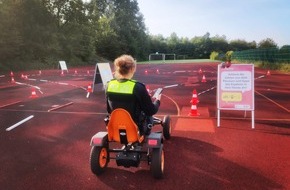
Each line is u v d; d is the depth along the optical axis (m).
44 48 47.16
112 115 4.47
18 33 40.38
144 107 4.59
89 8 58.72
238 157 5.68
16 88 17.83
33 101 12.45
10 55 39.47
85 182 4.73
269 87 16.67
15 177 4.97
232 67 7.60
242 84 7.55
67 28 55.66
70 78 25.06
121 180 4.77
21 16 44.38
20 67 40.09
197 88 16.23
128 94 4.38
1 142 6.80
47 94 14.55
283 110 10.02
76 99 12.79
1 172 5.17
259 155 5.77
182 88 16.31
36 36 46.41
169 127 6.66
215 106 10.73
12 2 43.03
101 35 74.94
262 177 4.83
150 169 4.80
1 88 18.03
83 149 6.29
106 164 5.05
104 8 96.19
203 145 6.37
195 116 9.09
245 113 8.93
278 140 6.67
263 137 6.89
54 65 47.38
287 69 29.44
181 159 5.60
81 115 9.51
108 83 4.59
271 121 8.41
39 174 5.07
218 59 81.19
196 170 5.12
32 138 7.09
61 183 4.72
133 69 4.57
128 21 95.62
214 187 4.52
